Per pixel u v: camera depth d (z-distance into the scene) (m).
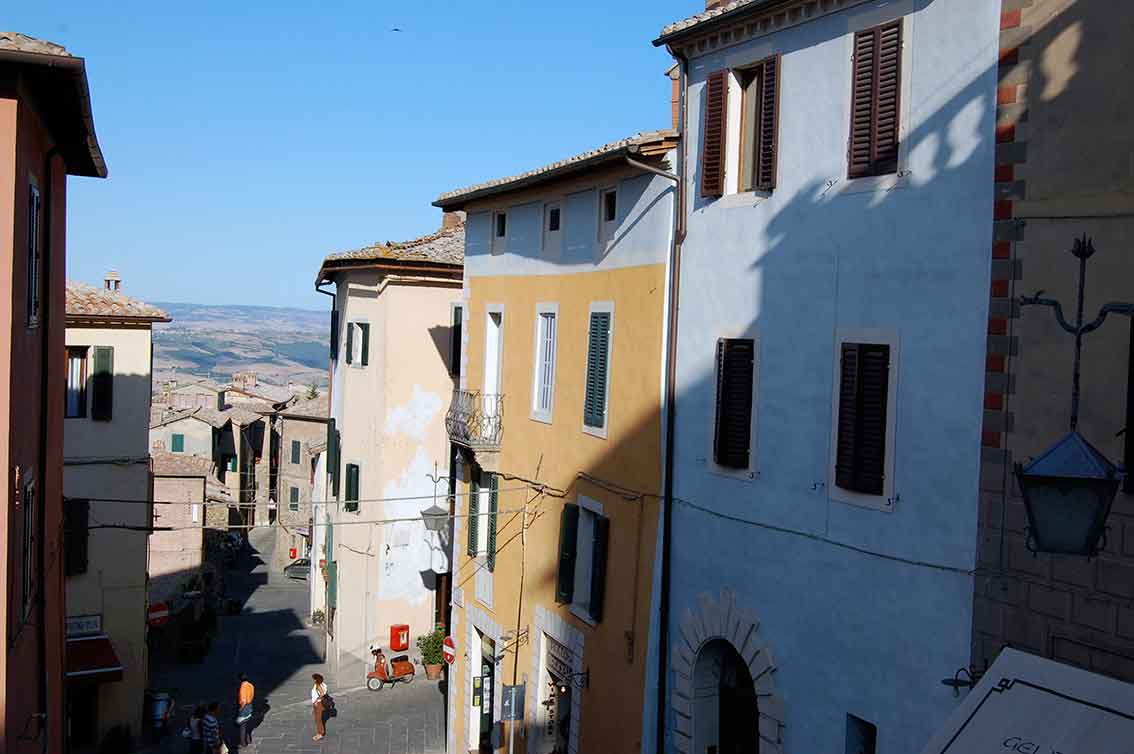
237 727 31.11
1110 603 10.77
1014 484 11.87
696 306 17.50
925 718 12.99
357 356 37.56
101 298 31.52
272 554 76.44
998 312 12.05
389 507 35.75
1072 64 11.27
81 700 31.33
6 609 13.16
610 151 18.73
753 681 15.95
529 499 23.44
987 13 12.34
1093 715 10.11
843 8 14.41
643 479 18.88
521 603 23.77
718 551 16.83
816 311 14.89
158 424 74.94
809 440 15.01
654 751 18.25
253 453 82.50
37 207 15.48
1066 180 11.31
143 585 31.80
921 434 13.17
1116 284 10.80
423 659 35.88
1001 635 11.98
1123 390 10.70
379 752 28.52
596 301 20.81
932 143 13.09
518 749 23.41
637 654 18.84
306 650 43.88
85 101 14.51
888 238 13.69
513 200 24.64
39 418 16.23
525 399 23.91
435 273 35.69
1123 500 10.65
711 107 16.98
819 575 14.74
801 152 15.20
